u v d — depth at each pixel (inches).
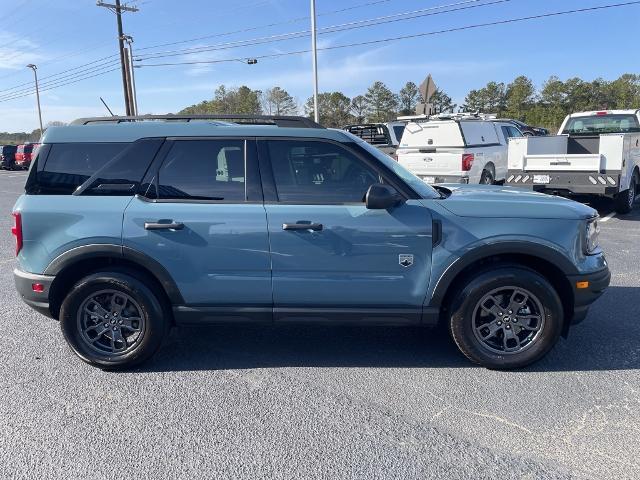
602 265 162.1
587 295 158.1
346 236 155.3
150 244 158.4
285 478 112.5
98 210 159.5
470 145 465.7
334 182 160.4
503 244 153.4
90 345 166.6
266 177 160.6
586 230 157.6
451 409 140.2
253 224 156.6
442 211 155.8
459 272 157.5
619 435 127.0
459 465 116.3
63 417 138.4
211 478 112.8
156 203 160.2
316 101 946.7
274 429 131.6
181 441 126.7
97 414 139.9
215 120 175.2
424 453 120.9
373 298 158.9
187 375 163.3
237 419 136.6
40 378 161.5
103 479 113.0
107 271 162.4
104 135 164.1
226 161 161.9
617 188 387.9
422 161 476.7
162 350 182.7
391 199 149.3
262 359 174.7
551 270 161.0
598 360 168.4
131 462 118.7
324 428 131.8
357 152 160.4
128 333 167.6
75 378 161.5
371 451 121.8
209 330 200.7
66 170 163.5
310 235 155.9
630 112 492.1
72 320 164.6
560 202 163.0
